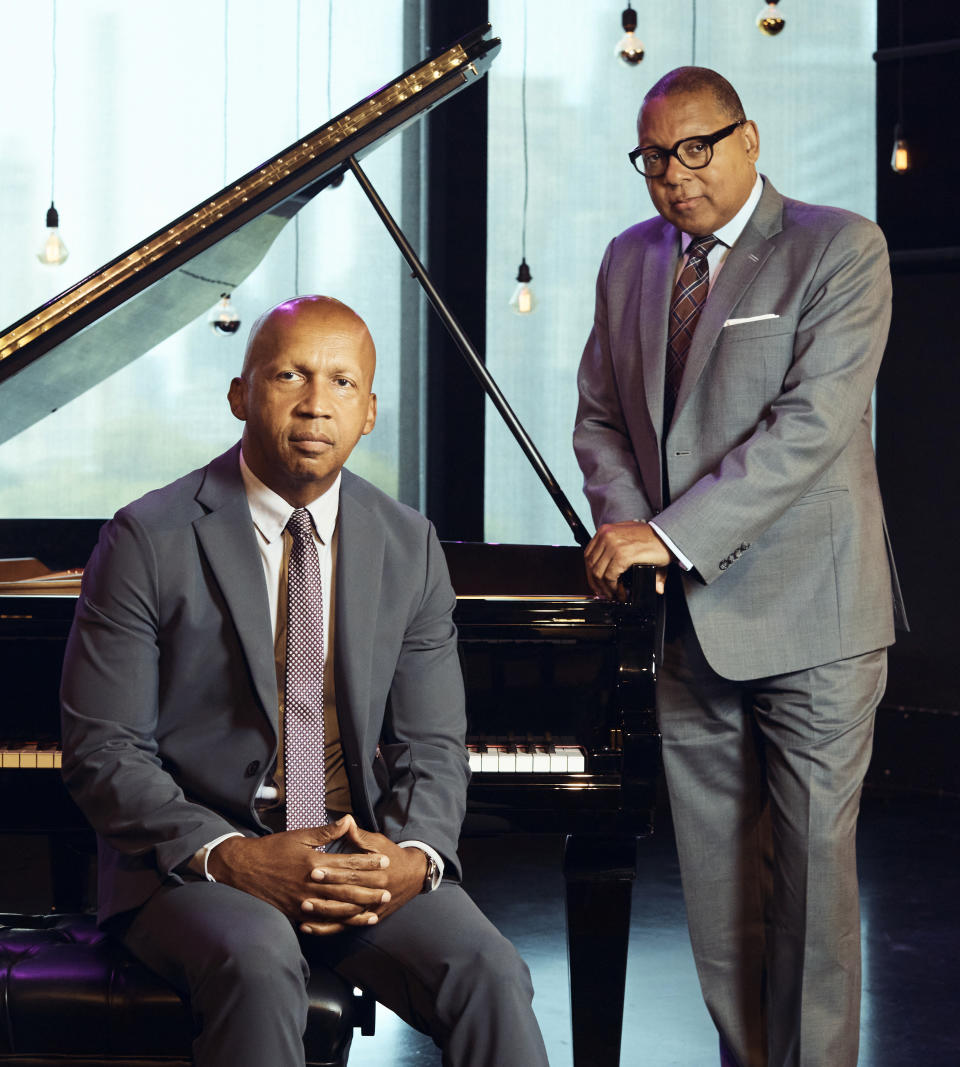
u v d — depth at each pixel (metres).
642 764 2.17
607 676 2.26
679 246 2.49
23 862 4.23
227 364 5.12
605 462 2.55
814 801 2.29
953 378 5.05
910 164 5.12
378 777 2.03
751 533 2.25
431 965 1.78
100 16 4.93
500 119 5.23
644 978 3.17
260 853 1.78
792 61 5.22
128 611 1.90
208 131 5.04
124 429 5.04
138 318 2.52
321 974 1.82
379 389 5.27
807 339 2.32
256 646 1.90
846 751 2.31
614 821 2.16
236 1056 1.63
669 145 2.32
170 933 1.75
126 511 1.95
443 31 5.18
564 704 2.26
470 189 5.20
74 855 2.72
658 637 2.30
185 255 2.32
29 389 2.54
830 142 5.24
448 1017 1.77
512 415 2.48
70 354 2.46
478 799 2.15
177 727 1.94
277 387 1.90
